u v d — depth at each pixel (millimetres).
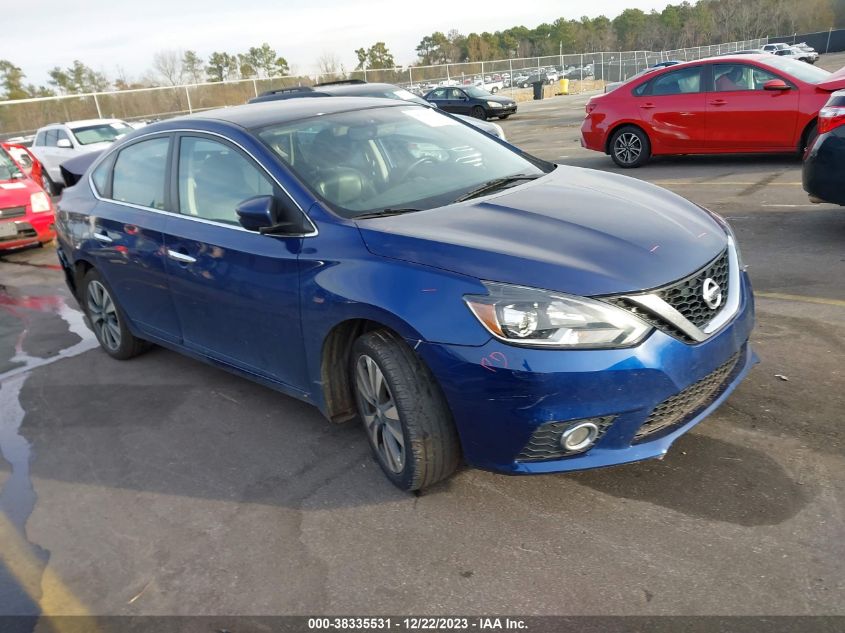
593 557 2600
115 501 3346
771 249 5941
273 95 11219
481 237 2863
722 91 9773
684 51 59031
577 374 2502
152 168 4293
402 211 3240
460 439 2797
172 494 3342
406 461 2938
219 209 3725
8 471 3738
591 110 11094
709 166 10234
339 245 3061
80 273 5117
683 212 3303
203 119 4043
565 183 3600
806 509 2723
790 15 88000
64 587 2795
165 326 4363
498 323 2553
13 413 4422
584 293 2551
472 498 3027
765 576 2418
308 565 2746
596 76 48906
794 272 5332
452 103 24734
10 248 9406
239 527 3031
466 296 2625
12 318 6477
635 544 2641
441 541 2787
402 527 2898
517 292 2568
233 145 3691
